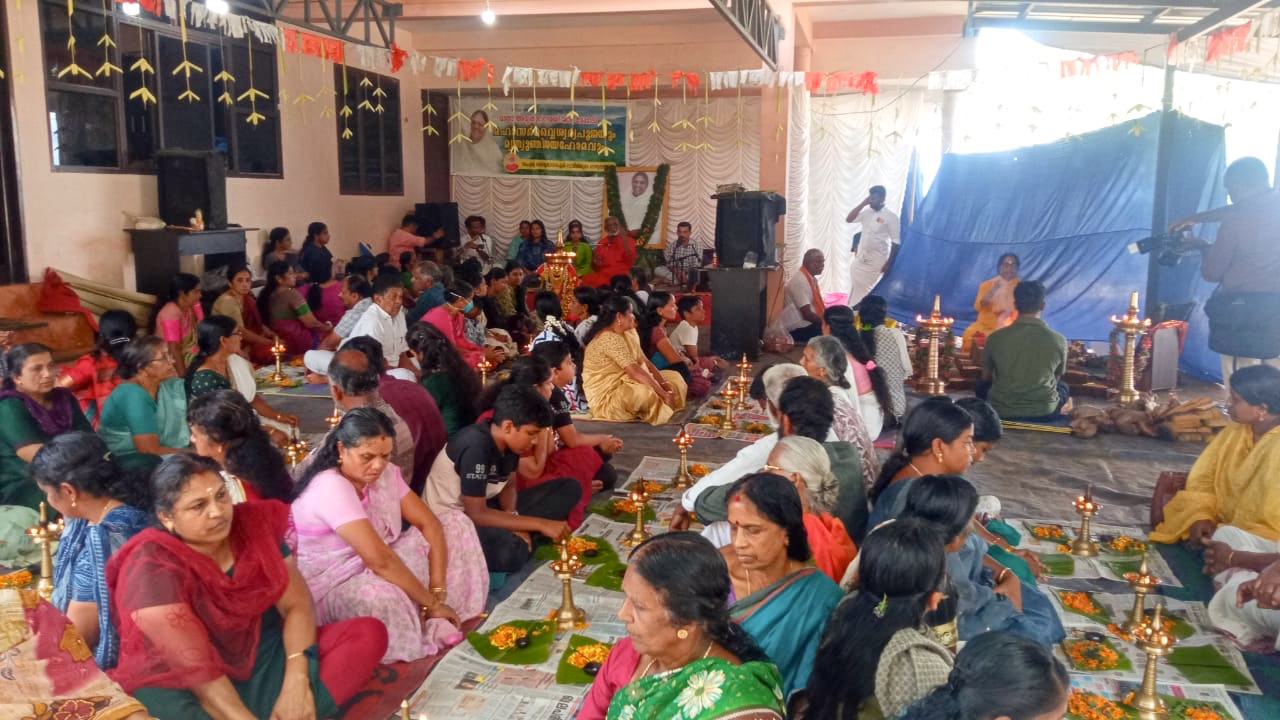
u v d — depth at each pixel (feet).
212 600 8.73
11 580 13.00
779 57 35.24
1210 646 11.76
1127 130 31.58
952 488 8.92
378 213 42.34
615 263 41.83
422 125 45.55
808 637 7.86
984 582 10.67
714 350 33.50
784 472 10.36
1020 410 23.49
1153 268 27.66
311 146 37.50
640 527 14.79
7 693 6.90
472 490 13.48
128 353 15.56
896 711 6.55
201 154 29.55
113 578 8.60
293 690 9.32
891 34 42.68
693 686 6.10
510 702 10.41
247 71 33.83
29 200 25.88
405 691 10.71
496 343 30.09
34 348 14.64
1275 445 13.62
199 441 11.43
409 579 11.43
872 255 38.91
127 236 29.17
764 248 34.04
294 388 26.37
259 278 34.60
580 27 41.39
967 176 34.86
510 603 12.82
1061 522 16.47
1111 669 11.12
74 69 23.22
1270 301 21.98
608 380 23.68
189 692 8.63
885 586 6.80
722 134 46.16
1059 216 33.04
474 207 47.96
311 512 11.07
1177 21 30.53
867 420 17.72
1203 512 14.76
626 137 46.98
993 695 5.51
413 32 43.21
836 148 45.34
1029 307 23.41
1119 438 22.27
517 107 46.88
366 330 22.72
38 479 9.84
